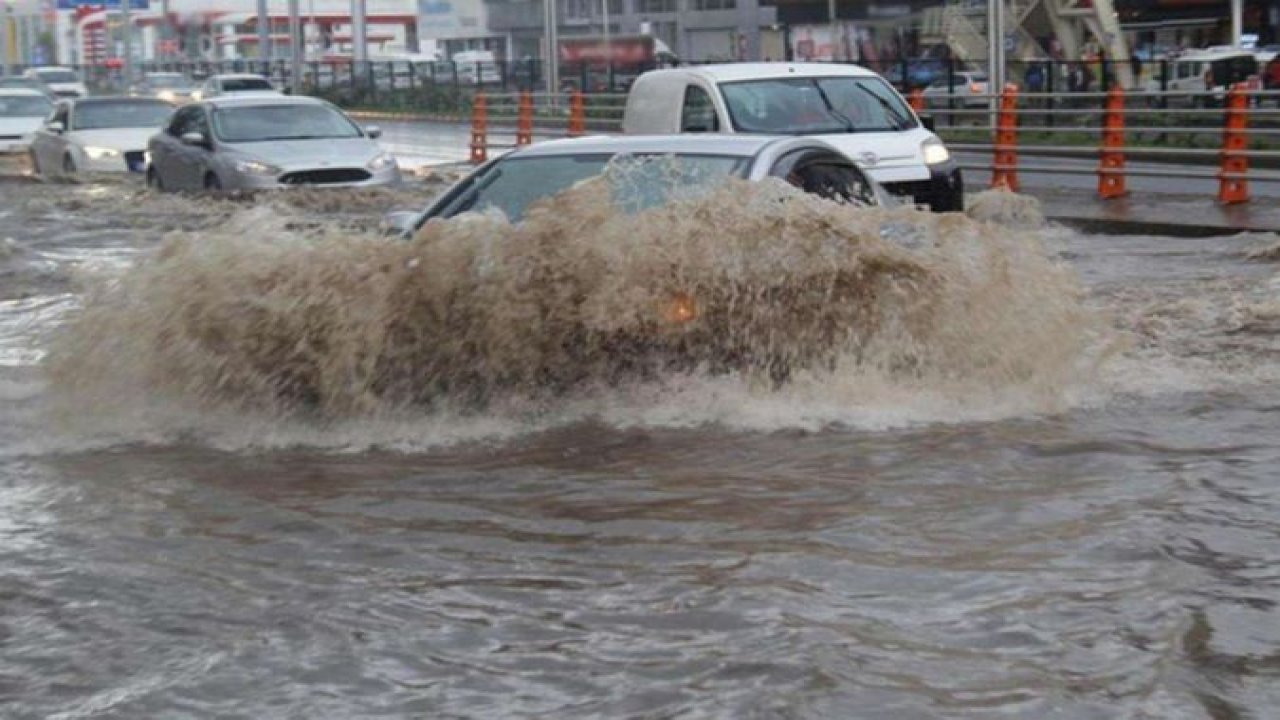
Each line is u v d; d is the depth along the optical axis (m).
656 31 93.50
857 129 25.33
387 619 8.59
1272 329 16.97
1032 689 7.36
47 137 46.69
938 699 7.25
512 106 72.31
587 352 13.14
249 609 8.80
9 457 12.48
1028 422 12.80
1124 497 10.60
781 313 13.09
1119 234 29.23
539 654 8.01
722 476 11.34
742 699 7.32
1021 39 65.44
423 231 13.05
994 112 39.88
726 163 14.38
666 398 13.14
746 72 25.88
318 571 9.47
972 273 13.29
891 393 13.23
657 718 7.15
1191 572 9.01
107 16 133.88
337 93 98.44
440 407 13.22
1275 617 8.27
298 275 13.12
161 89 92.62
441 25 110.81
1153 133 39.12
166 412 13.42
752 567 9.29
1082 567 9.15
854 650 7.88
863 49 79.38
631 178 14.23
